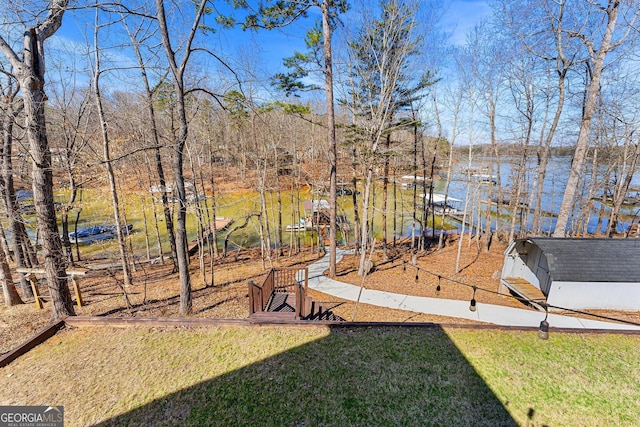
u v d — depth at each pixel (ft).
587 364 13.53
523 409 11.12
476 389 12.07
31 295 31.22
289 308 23.73
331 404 11.31
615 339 15.35
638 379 12.66
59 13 18.21
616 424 10.50
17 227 29.73
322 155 65.77
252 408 11.14
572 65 40.63
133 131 41.50
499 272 37.76
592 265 26.66
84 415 10.78
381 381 12.46
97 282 38.11
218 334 15.72
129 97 49.21
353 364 13.44
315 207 70.38
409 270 41.60
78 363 13.55
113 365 13.42
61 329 16.24
